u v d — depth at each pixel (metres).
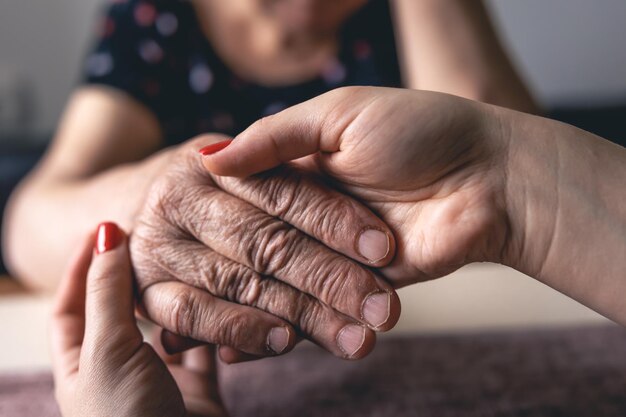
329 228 0.30
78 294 0.36
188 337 0.32
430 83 0.55
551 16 1.32
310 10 0.62
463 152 0.28
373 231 0.30
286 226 0.31
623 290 0.28
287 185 0.31
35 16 1.31
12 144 0.93
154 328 0.39
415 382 0.37
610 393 0.34
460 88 0.54
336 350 0.31
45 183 0.53
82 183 0.51
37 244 0.48
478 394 0.35
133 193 0.38
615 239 0.28
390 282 0.31
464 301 0.46
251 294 0.31
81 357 0.31
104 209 0.42
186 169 0.32
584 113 1.01
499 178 0.28
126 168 0.47
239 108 0.68
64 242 0.45
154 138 0.64
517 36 1.34
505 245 0.29
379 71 0.68
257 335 0.31
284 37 0.64
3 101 1.33
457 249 0.29
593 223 0.28
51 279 0.48
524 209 0.28
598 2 1.30
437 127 0.28
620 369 0.37
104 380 0.30
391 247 0.30
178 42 0.65
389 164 0.28
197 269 0.32
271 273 0.31
